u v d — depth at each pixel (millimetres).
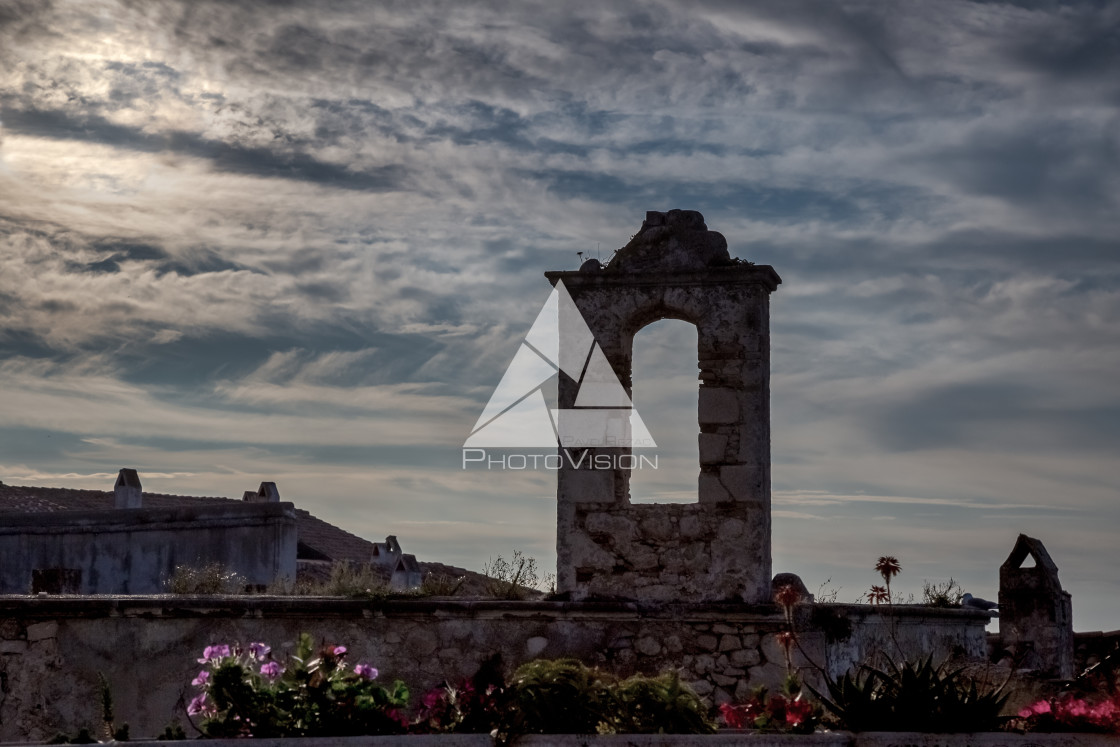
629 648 13188
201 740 8109
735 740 8602
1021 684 13391
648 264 13891
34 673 13633
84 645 13648
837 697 9492
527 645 13328
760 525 13352
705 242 13859
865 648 14125
